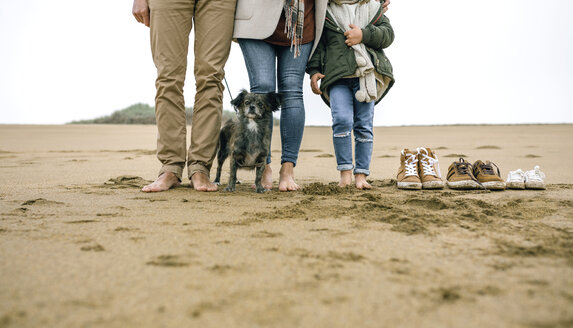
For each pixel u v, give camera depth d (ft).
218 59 10.79
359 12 11.84
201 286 4.12
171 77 10.68
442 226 6.75
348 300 3.80
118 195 10.13
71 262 4.82
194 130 11.32
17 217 7.36
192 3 10.51
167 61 10.59
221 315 3.49
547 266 4.71
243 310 3.59
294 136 11.72
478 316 3.47
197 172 11.23
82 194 10.27
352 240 5.90
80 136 52.24
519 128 74.02
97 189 11.26
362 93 11.44
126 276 4.38
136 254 5.16
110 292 3.95
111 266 4.70
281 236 6.13
